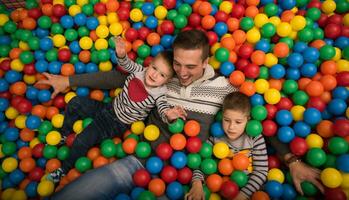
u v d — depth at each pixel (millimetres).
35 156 2188
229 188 1782
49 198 1844
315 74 2174
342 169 1711
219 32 2389
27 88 2385
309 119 1911
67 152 2127
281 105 2064
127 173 1855
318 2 2521
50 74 2355
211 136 2057
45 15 2623
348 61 2189
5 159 2131
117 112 2121
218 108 2010
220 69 2211
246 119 1867
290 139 1904
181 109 1844
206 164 1924
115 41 2004
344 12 2520
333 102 1954
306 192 1801
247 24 2352
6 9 2879
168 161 1979
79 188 1721
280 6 2564
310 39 2297
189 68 1843
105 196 1768
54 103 2393
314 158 1780
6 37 2580
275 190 1784
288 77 2199
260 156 1898
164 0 2545
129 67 2107
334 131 1844
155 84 1955
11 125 2324
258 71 2160
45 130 2225
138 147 1949
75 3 2684
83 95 2371
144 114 2127
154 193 1790
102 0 2643
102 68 2455
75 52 2541
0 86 2314
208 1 2604
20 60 2400
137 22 2604
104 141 2111
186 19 2449
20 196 1885
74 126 2236
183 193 1845
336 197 1672
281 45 2180
